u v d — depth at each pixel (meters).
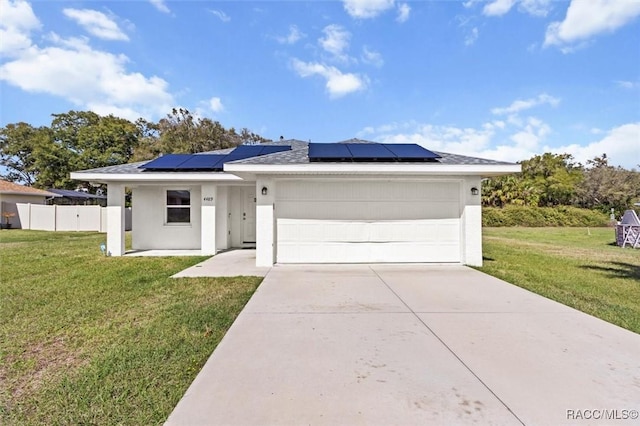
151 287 6.98
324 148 10.30
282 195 9.48
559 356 3.66
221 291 6.64
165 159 12.77
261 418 2.57
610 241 17.72
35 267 9.33
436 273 8.38
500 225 30.45
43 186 36.09
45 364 3.64
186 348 3.97
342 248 9.55
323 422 2.52
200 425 2.49
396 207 9.60
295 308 5.45
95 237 18.55
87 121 39.34
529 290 6.86
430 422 2.52
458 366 3.42
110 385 3.17
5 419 2.68
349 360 3.57
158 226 12.98
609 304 5.88
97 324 4.85
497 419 2.56
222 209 13.22
